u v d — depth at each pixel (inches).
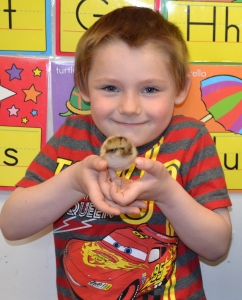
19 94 34.1
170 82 27.6
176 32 30.0
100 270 29.5
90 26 33.3
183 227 25.8
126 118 26.7
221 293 37.6
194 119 31.8
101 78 26.7
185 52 30.5
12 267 36.9
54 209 26.6
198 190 28.4
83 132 31.8
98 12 33.4
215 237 26.5
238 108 34.7
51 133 34.8
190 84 32.2
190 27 33.6
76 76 30.9
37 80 34.1
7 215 28.3
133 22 28.1
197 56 34.0
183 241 27.6
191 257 31.0
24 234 28.7
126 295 29.1
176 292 29.2
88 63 28.2
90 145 31.2
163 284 29.1
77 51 30.5
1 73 33.8
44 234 36.7
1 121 34.3
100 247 29.8
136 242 29.6
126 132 27.3
